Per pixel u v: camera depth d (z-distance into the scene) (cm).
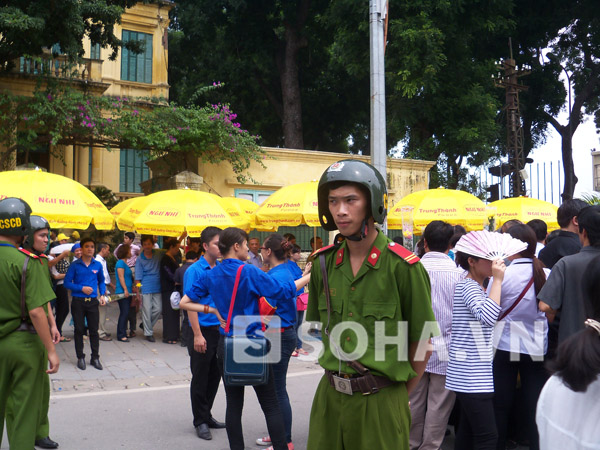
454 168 2250
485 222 1077
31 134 1370
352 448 254
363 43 2045
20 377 404
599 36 2634
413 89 1819
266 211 1030
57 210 763
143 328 1077
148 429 543
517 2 2456
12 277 400
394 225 1116
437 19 1923
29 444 400
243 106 2844
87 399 648
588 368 156
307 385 704
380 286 254
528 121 2798
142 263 1037
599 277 174
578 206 469
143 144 1489
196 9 2473
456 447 403
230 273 424
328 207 269
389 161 1695
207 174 1488
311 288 283
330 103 2766
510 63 2058
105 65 2377
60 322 1002
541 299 367
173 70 2842
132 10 2450
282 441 422
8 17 1251
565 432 159
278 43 2525
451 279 422
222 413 593
